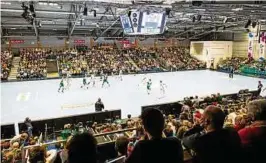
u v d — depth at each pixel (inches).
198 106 454.0
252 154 85.7
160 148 77.5
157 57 1707.7
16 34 1445.6
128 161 79.1
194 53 1798.7
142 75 1353.3
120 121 439.2
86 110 653.3
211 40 1797.5
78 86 1008.9
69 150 66.3
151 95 814.5
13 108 680.4
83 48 1624.0
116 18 1007.0
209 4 665.6
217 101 525.0
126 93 848.9
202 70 1616.6
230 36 1769.2
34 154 154.9
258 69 1307.8
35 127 432.5
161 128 79.7
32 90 938.7
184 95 810.2
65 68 1401.3
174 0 617.6
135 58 1648.6
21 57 1434.5
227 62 1633.9
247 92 690.8
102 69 1432.1
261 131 88.7
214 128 85.6
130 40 1724.9
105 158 191.2
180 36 1815.9
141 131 187.3
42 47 1549.0
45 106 695.1
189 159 100.1
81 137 67.2
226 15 1013.2
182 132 171.5
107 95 821.2
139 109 655.1
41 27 1373.0
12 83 1141.1
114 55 1624.0
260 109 91.2
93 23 1293.1
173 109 534.3
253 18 1097.4
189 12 909.8
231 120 259.1
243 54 1686.8
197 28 1590.8
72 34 1592.0
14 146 247.0
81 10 895.7
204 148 83.2
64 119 452.1
